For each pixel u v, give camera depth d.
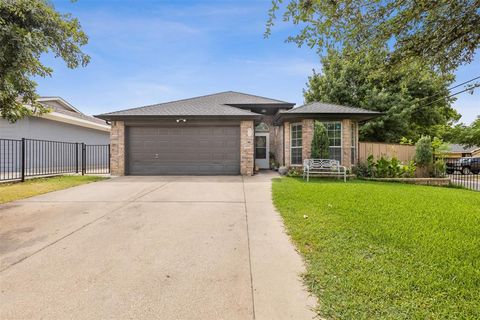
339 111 10.95
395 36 3.56
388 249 3.08
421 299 2.10
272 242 3.46
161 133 11.13
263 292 2.29
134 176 10.69
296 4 3.01
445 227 3.90
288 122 11.87
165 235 3.75
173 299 2.20
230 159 11.18
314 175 10.17
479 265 2.66
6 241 3.49
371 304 2.05
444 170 11.61
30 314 2.00
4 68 4.41
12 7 4.31
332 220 4.23
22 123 12.51
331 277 2.47
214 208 5.31
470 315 1.91
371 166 11.18
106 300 2.18
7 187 7.70
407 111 16.14
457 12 3.15
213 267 2.77
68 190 7.36
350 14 3.15
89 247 3.30
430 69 4.09
